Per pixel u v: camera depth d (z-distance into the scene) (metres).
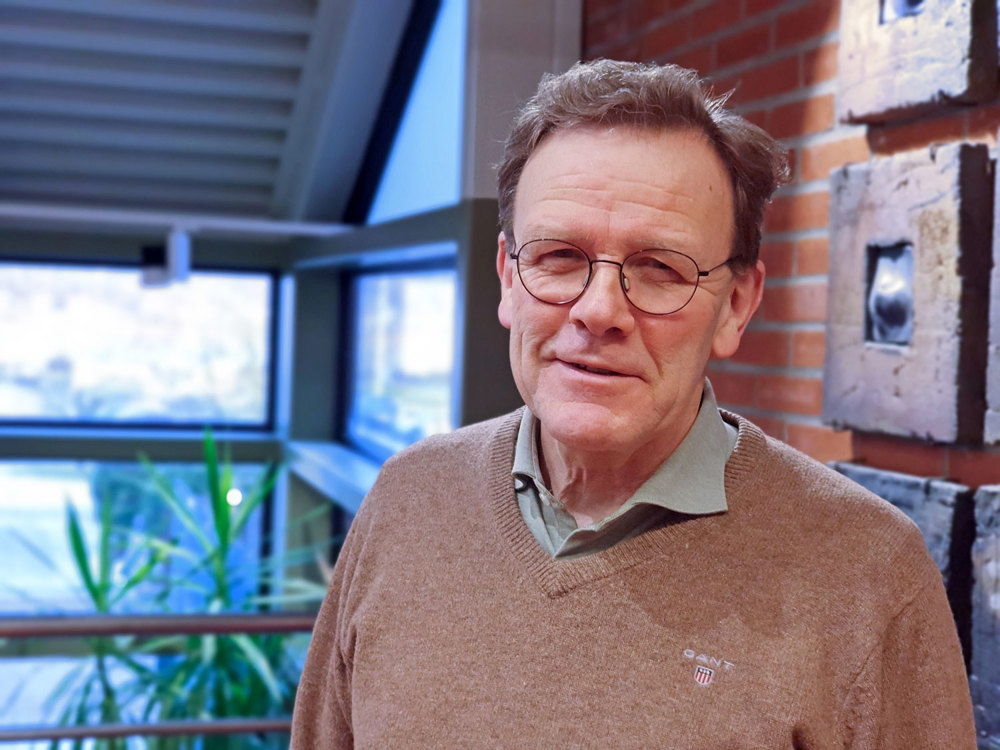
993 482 1.34
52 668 4.07
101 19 3.42
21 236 4.50
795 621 0.85
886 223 1.47
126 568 4.22
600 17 2.11
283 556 4.25
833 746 0.83
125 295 4.76
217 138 3.97
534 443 1.00
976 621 1.32
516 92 1.87
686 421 0.93
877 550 0.87
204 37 3.50
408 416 3.94
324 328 4.78
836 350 1.58
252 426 4.96
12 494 4.58
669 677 0.84
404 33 3.31
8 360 4.68
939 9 1.37
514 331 0.93
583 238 0.86
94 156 4.02
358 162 3.91
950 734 0.85
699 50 1.98
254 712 3.59
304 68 3.63
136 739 3.50
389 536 1.03
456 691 0.90
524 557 0.93
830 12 1.64
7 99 3.67
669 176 0.85
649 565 0.88
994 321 1.31
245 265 4.82
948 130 1.41
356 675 0.97
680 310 0.86
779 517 0.89
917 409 1.41
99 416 4.80
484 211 2.25
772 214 1.78
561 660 0.87
